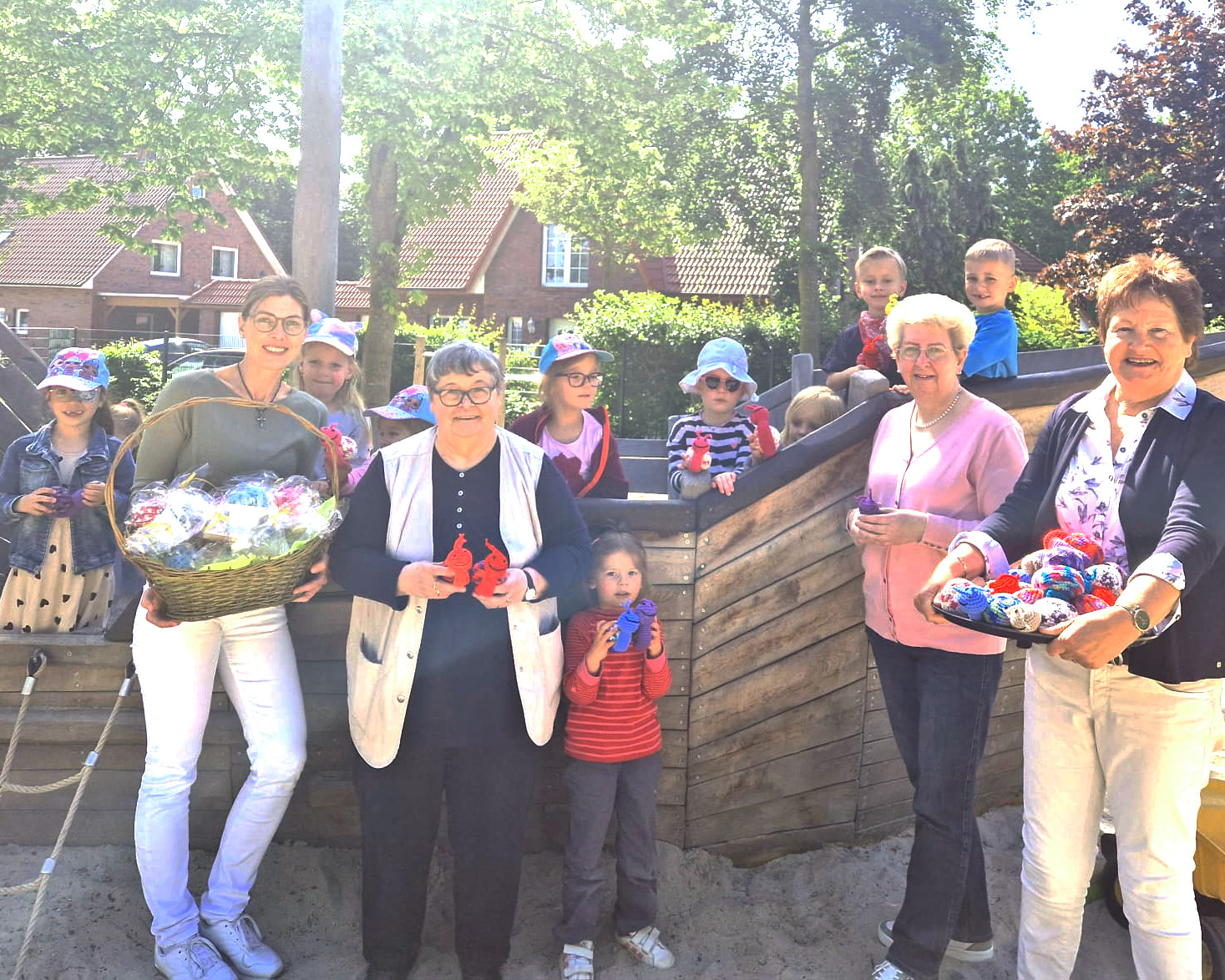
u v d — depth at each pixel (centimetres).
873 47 1925
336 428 336
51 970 315
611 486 398
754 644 381
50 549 391
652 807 337
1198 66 1864
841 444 372
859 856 393
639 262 2769
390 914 312
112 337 3653
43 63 1517
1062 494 278
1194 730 262
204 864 368
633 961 336
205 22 1502
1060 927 288
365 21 1351
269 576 283
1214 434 255
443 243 3434
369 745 308
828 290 2062
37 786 347
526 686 309
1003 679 428
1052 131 1994
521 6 1536
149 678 317
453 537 307
